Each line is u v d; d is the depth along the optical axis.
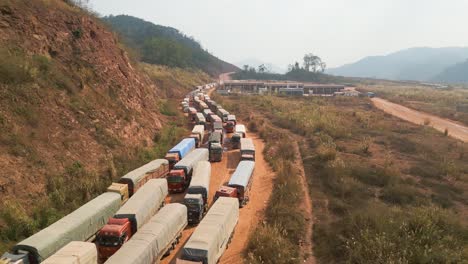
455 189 33.72
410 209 28.50
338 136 56.94
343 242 23.39
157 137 49.94
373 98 132.88
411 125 70.06
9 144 27.36
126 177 30.48
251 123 69.38
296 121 69.38
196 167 35.41
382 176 36.06
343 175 36.66
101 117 40.62
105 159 35.53
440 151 48.62
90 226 23.25
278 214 28.53
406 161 43.62
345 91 168.25
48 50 41.56
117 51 58.19
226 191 29.42
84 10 57.34
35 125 31.12
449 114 85.06
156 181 30.62
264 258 22.22
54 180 27.80
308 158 45.12
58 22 45.72
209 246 19.34
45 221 23.98
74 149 33.03
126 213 23.84
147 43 179.75
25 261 18.12
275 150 49.59
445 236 22.53
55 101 35.88
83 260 18.09
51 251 19.41
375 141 54.41
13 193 24.30
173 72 149.50
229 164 44.94
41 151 29.41
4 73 31.80
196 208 27.59
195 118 69.00
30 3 42.97
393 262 19.06
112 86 48.62
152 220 23.03
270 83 185.50
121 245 21.56
